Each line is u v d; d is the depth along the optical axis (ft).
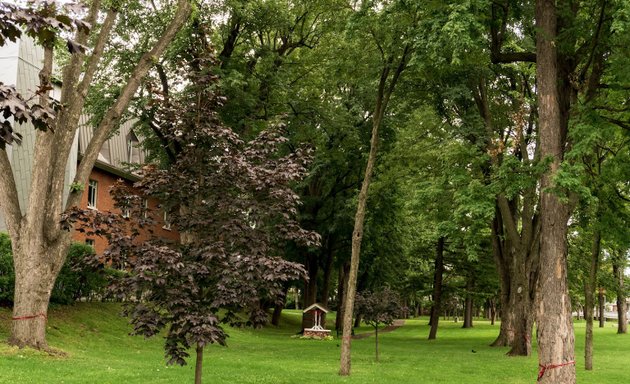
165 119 30.22
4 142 11.62
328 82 94.38
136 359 56.70
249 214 29.35
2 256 62.90
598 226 52.80
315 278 120.57
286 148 104.53
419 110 80.53
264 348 80.69
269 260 27.22
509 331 96.78
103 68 75.66
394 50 53.16
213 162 29.43
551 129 42.29
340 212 108.47
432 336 117.29
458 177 55.31
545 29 42.50
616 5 35.78
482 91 80.59
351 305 54.85
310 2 87.25
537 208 85.51
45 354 49.16
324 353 76.18
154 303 27.12
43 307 51.29
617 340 124.06
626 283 151.53
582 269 112.57
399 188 103.91
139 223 28.27
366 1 48.21
